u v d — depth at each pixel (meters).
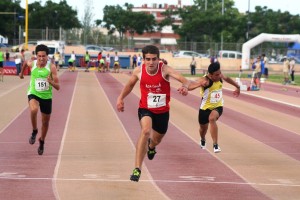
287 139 21.86
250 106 35.69
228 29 130.75
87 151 18.19
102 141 20.33
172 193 12.45
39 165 15.65
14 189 12.59
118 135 21.81
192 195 12.29
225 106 35.28
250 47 95.56
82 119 26.67
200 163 16.41
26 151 17.97
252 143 20.66
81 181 13.58
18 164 15.77
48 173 14.53
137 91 45.34
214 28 128.88
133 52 99.12
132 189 12.79
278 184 13.70
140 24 134.88
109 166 15.66
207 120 17.72
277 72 100.06
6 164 15.74
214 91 17.45
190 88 12.91
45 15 130.38
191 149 18.88
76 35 124.88
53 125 24.28
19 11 128.75
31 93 16.72
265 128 25.12
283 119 28.86
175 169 15.39
